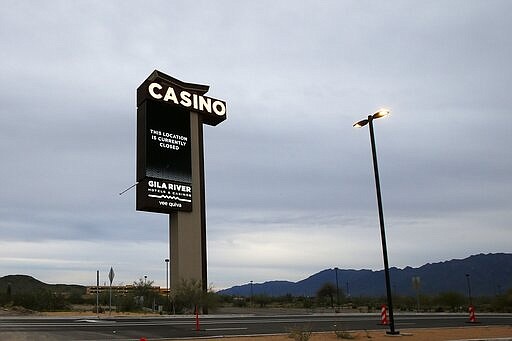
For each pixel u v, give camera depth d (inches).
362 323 1261.1
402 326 1184.8
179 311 1776.6
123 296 2076.8
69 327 1039.0
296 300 3609.7
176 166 1872.5
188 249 1843.0
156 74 1947.6
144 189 1784.0
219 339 845.2
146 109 1855.3
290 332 900.0
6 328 997.2
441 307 2596.0
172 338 856.3
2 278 4480.8
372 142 1011.9
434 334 954.1
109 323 1162.6
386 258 970.1
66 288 4261.8
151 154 1823.3
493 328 1126.4
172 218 1877.5
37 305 2020.2
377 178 998.4
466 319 1489.9
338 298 3198.8
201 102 2015.3
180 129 1916.8
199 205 1913.1
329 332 984.3
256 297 3137.3
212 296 1823.3
